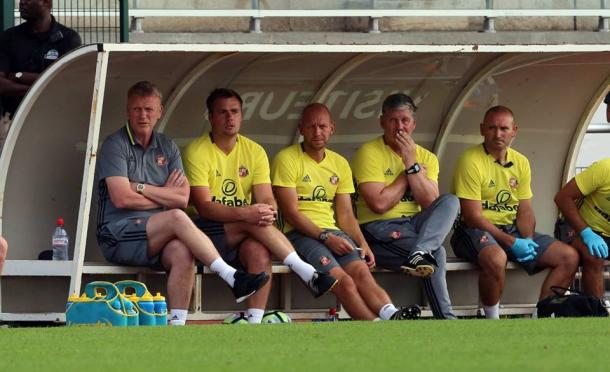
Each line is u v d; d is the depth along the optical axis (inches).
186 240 1240.8
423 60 1481.3
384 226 1405.0
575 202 1483.8
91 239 1403.8
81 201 1258.6
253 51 1298.0
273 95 1459.2
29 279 1298.0
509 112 1472.7
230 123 1353.3
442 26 2881.4
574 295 1342.3
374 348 849.5
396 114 1423.5
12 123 1327.5
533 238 1471.5
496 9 2869.1
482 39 2896.2
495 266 1408.7
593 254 1434.5
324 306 1449.3
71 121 1373.0
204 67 1379.2
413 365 735.7
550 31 2925.7
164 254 1255.5
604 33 2930.6
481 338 930.1
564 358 776.9
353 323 1126.4
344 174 1408.7
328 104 1480.1
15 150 1343.5
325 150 1409.9
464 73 1512.1
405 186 1424.7
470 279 1529.3
